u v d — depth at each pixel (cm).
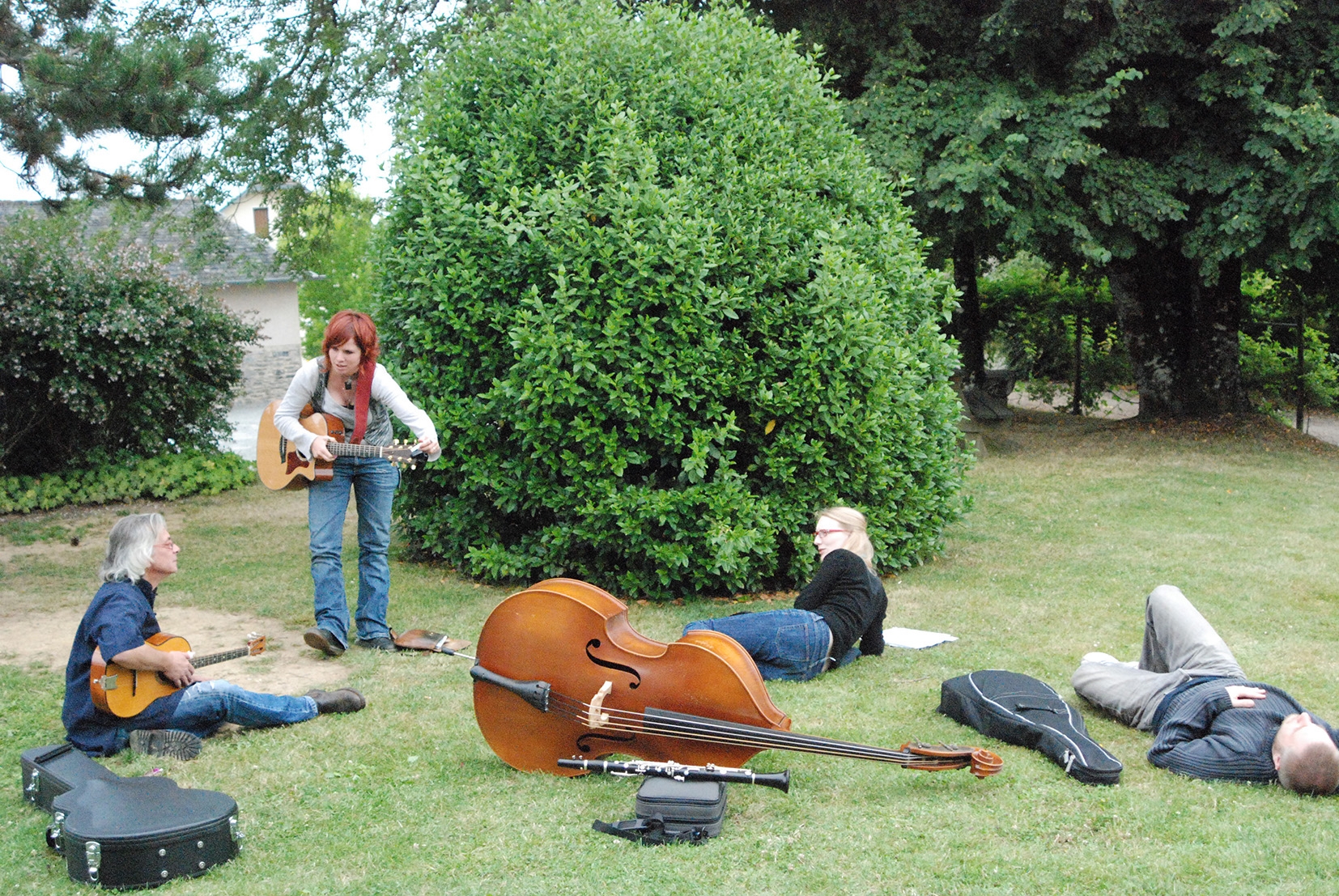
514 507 680
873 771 401
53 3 796
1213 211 1222
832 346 655
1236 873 317
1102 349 1777
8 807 372
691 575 680
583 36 729
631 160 661
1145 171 1227
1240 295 1612
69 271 1115
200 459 1180
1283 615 632
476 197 712
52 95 729
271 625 634
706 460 667
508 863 329
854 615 520
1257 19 1105
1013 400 2039
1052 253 1438
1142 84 1230
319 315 2570
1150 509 985
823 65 1285
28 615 666
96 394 1098
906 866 324
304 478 550
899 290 740
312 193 1441
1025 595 687
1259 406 1631
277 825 358
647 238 649
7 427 1105
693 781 358
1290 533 880
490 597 686
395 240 727
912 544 737
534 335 634
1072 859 327
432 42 1313
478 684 407
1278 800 368
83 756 384
